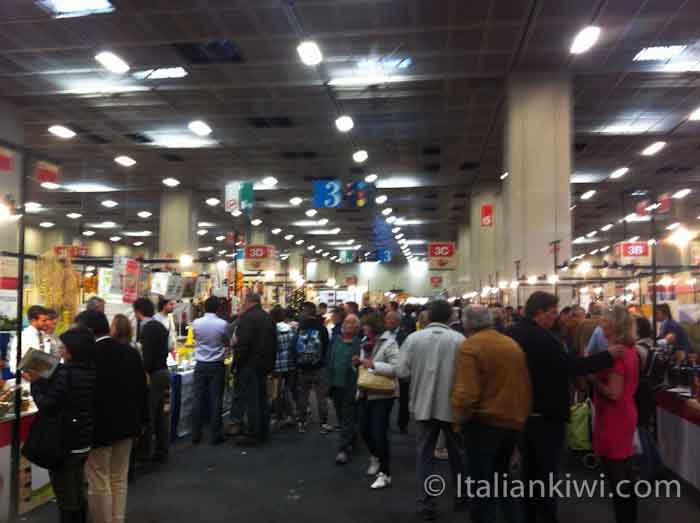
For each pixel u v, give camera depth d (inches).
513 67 472.7
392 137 669.3
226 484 208.8
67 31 404.5
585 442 225.1
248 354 272.7
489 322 144.4
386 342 209.2
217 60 455.2
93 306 215.9
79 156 753.0
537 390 147.3
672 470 213.6
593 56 450.9
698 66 470.9
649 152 725.3
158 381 233.0
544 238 474.9
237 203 701.3
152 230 1486.2
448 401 171.9
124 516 163.2
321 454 252.1
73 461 141.7
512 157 483.2
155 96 533.3
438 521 171.6
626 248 545.3
